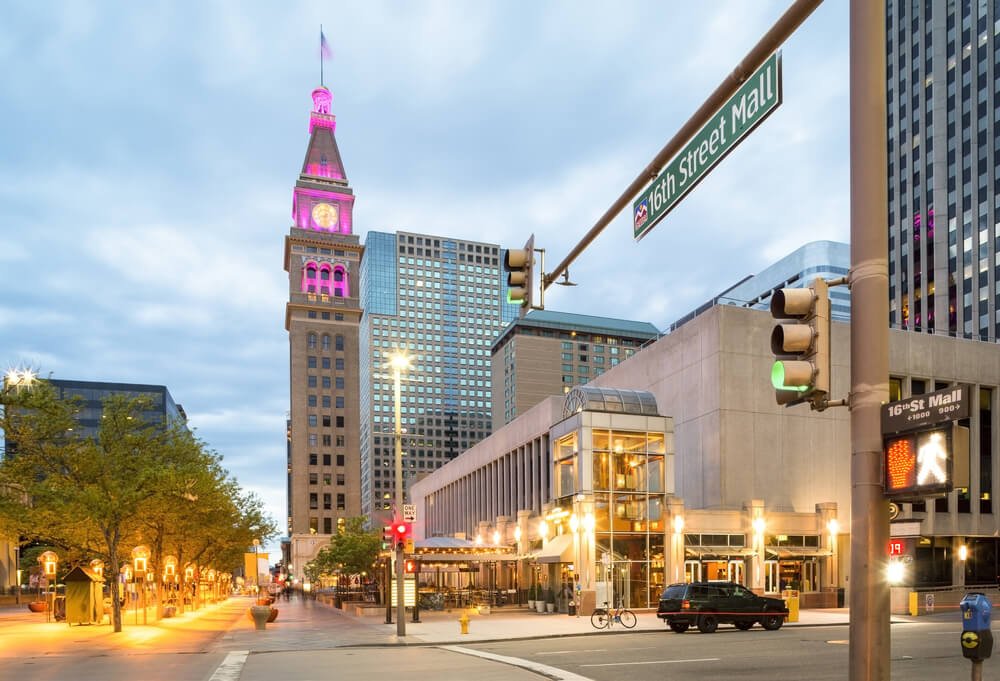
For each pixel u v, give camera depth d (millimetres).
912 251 112062
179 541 48156
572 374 184000
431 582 61438
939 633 25453
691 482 48312
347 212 178375
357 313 169000
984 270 99562
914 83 114562
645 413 41812
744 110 5867
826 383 5570
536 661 18344
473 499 82250
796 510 45938
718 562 39812
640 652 20219
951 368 49719
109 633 31125
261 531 61719
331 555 79812
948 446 4734
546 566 42219
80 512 32344
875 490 5312
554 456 42719
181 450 40438
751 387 46688
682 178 6934
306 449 158375
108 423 35875
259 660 19438
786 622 30078
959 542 46906
